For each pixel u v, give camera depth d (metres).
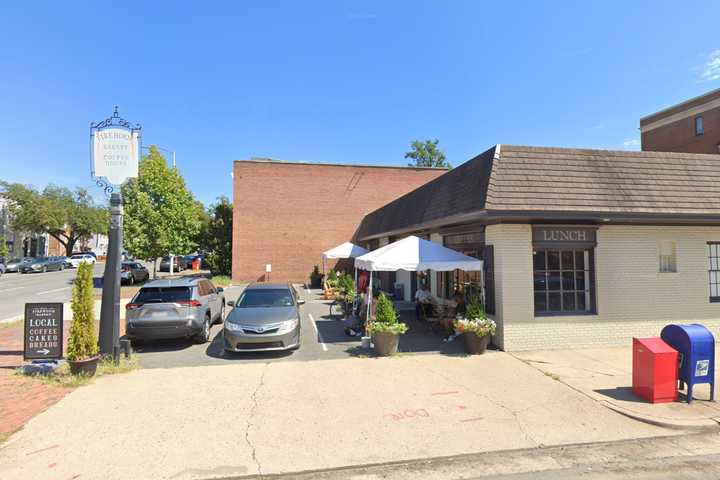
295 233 27.77
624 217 9.34
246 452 4.86
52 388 6.96
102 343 8.30
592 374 7.70
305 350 9.65
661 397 6.33
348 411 6.05
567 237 9.63
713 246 10.53
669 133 35.66
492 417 5.86
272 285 11.25
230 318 9.39
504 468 4.59
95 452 4.83
